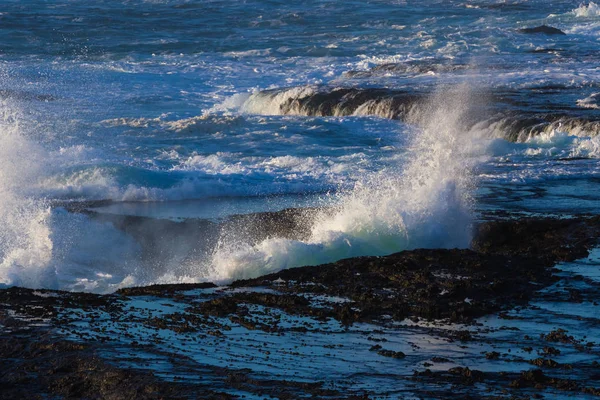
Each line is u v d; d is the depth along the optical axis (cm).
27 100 9781
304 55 14238
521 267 3516
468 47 13862
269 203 5231
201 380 2177
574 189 5447
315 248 3756
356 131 7912
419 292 3142
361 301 3055
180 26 17975
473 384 2175
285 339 2588
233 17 19375
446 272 3434
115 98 10275
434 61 11825
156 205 5175
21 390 2177
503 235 4169
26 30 16925
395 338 2612
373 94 9212
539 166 6288
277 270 3672
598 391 2128
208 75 12281
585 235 4125
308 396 2058
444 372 2269
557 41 14062
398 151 7019
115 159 6550
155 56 14362
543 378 2220
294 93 9731
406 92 9244
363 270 3484
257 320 2806
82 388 2180
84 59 14000
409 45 14662
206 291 3241
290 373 2242
